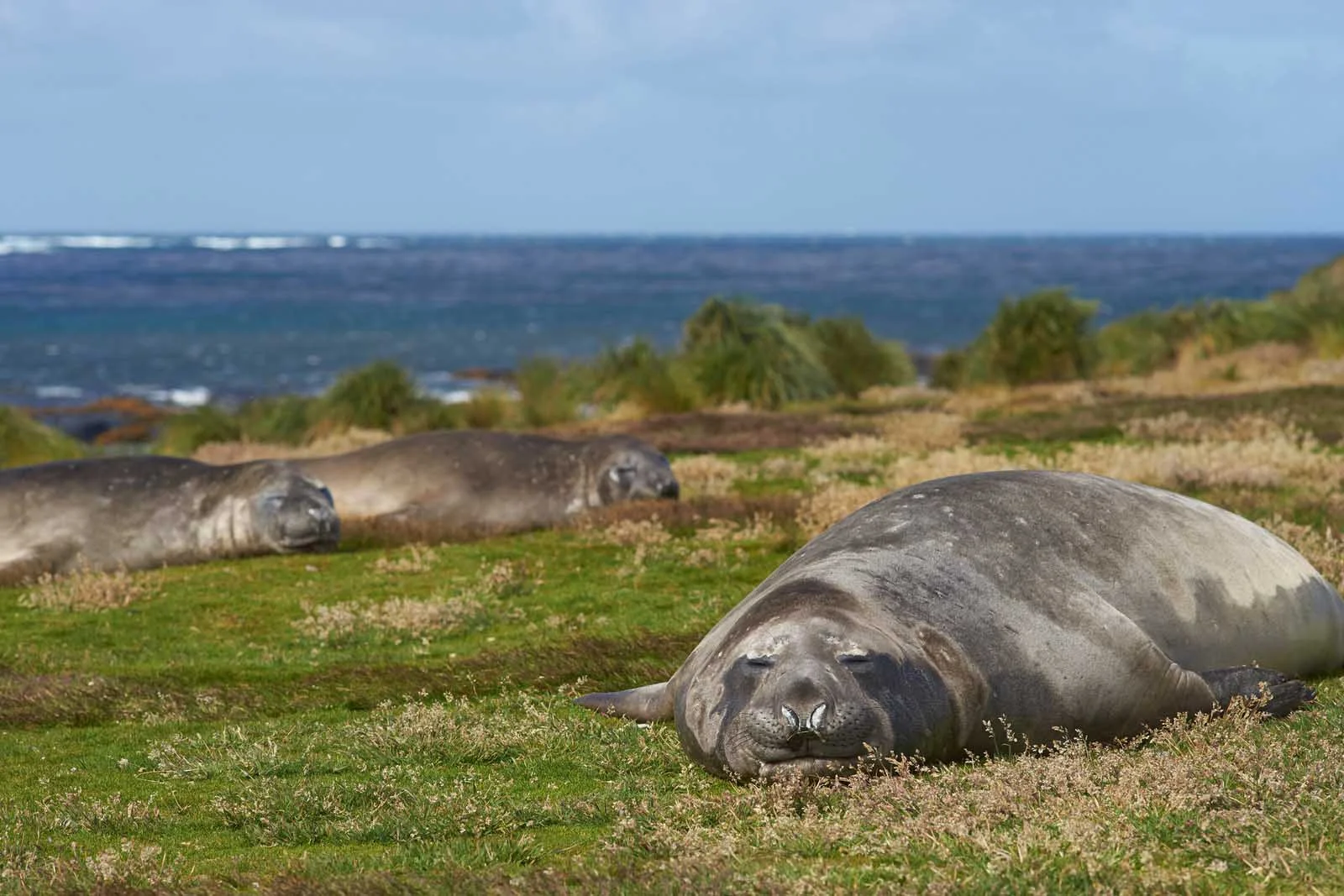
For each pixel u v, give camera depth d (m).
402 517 27.88
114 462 26.47
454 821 10.58
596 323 155.88
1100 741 11.95
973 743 11.34
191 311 178.75
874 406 52.41
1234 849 8.31
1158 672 11.88
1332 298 64.44
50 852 10.44
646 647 17.16
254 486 25.69
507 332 144.62
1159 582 12.92
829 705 10.35
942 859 8.63
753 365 54.09
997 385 57.62
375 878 8.88
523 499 28.30
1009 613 11.86
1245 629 13.43
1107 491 13.73
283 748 13.62
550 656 16.88
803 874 8.46
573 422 50.88
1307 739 10.84
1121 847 8.52
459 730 13.58
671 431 43.59
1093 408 44.91
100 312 175.00
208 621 20.44
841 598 11.52
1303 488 25.97
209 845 10.62
